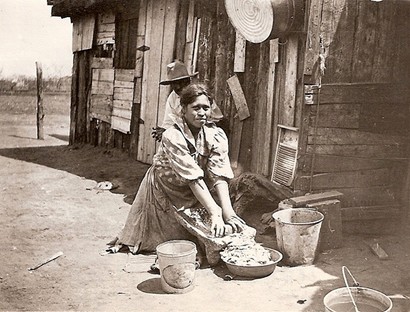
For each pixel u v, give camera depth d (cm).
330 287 386
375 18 505
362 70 508
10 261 435
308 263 432
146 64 854
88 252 464
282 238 430
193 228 429
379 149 520
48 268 424
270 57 580
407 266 430
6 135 1159
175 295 373
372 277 406
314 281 397
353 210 516
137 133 899
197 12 746
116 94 962
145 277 407
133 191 699
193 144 434
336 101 500
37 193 670
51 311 346
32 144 1082
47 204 620
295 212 466
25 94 1447
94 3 946
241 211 547
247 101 636
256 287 386
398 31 514
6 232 510
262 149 611
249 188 550
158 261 383
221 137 452
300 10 506
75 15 1084
